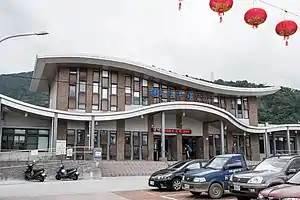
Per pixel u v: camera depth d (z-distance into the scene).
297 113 59.41
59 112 28.81
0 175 21.73
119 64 33.16
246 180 10.59
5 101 26.78
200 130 38.62
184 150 38.19
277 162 11.38
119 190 15.96
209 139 38.97
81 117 29.62
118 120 33.47
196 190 12.60
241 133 40.31
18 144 30.92
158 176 15.57
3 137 30.47
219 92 39.56
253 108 41.56
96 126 32.75
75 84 32.56
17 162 24.08
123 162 29.38
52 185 18.48
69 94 32.19
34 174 21.48
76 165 24.25
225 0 8.38
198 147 38.81
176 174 15.49
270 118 57.41
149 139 35.00
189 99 38.12
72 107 32.03
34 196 13.83
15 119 31.03
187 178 13.09
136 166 28.83
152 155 34.88
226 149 39.44
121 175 26.50
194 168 15.02
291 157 11.29
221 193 12.79
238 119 38.97
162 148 32.56
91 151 27.16
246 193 10.48
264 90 40.69
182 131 37.00
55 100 32.81
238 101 41.31
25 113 28.67
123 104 34.16
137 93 35.38
